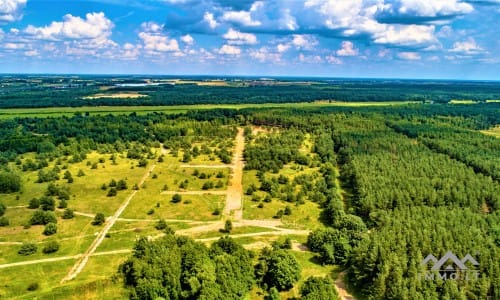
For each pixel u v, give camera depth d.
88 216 149.25
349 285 109.31
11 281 106.00
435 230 116.69
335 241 121.81
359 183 166.88
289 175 199.25
